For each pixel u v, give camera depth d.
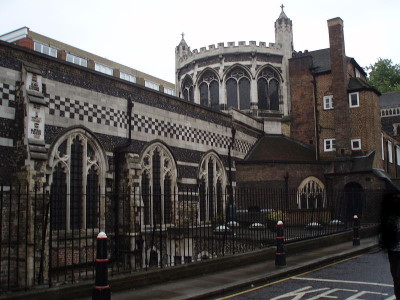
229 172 28.41
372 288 11.56
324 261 16.31
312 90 35.41
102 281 9.62
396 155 40.62
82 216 17.14
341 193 26.81
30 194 12.38
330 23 33.44
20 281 13.27
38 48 38.88
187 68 41.91
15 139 14.48
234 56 39.09
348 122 32.06
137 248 18.22
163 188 22.19
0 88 14.34
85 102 17.83
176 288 11.49
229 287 11.65
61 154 16.52
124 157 18.78
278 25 40.38
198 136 25.84
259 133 34.94
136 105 20.78
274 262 15.80
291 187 29.95
